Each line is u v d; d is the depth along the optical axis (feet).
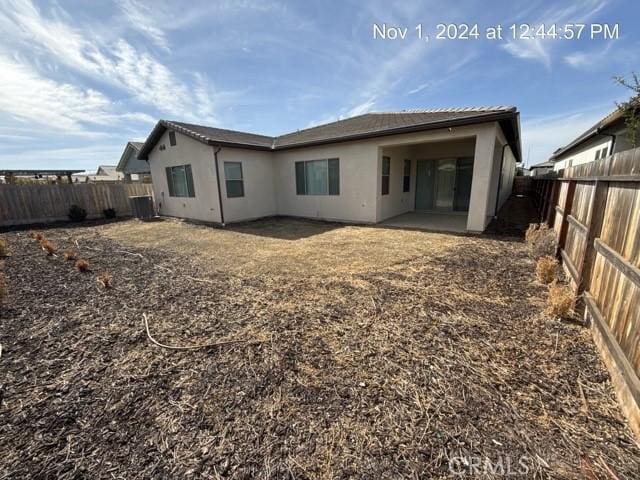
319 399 6.42
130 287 13.89
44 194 38.58
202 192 34.35
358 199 30.91
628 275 6.39
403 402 6.26
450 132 24.17
